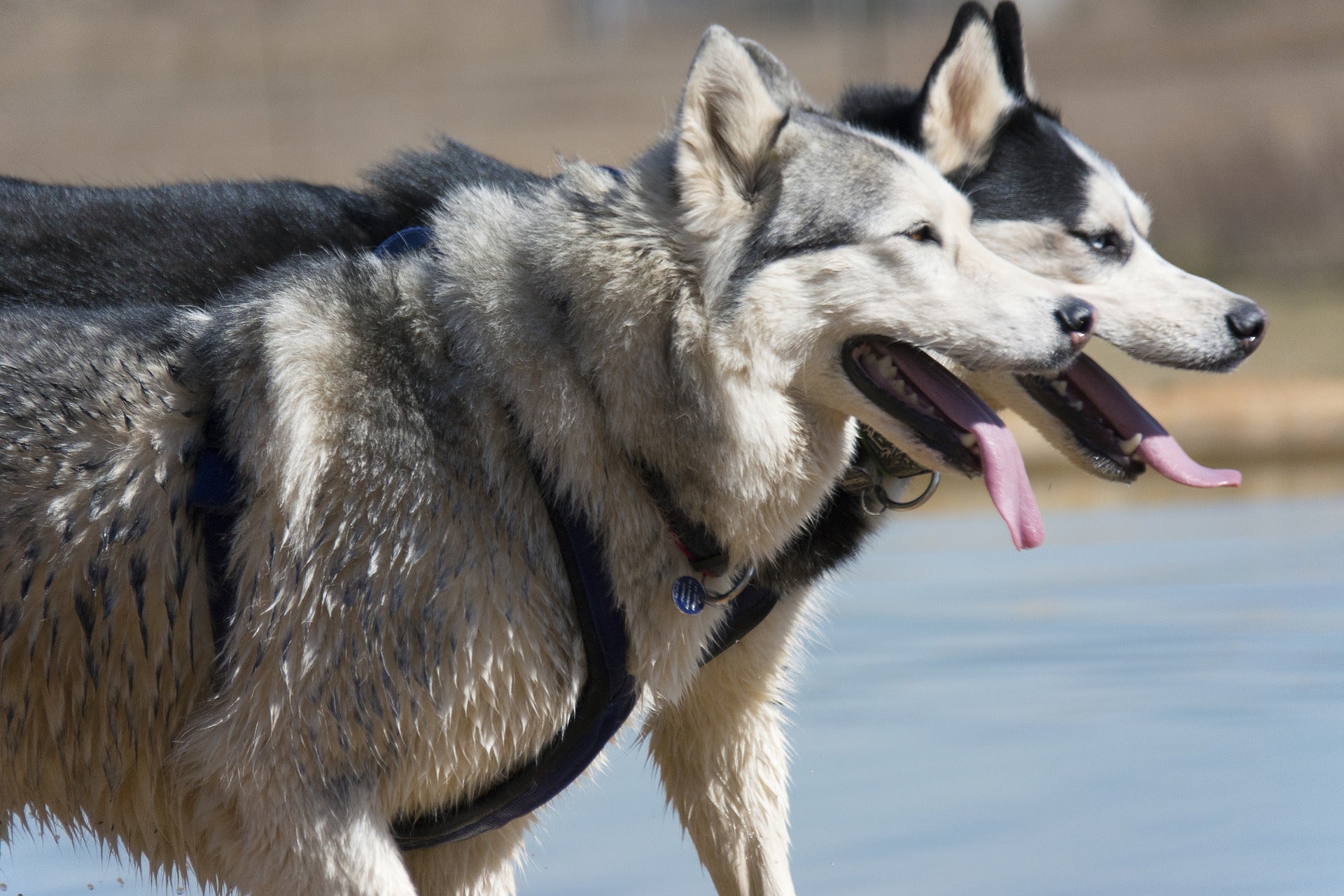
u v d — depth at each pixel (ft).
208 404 17.06
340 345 16.85
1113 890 20.24
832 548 20.48
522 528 16.96
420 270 17.79
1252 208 92.17
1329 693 29.12
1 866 23.40
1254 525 47.52
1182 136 102.42
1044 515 51.60
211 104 137.59
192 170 114.21
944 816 23.32
